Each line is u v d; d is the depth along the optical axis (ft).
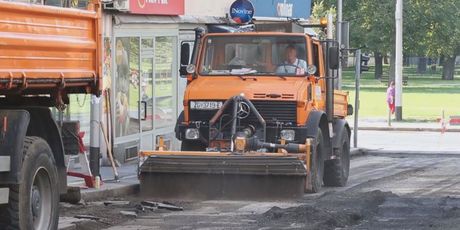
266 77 83.41
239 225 60.49
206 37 84.99
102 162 101.50
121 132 106.52
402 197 76.64
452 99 295.69
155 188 78.23
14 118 47.01
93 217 63.10
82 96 97.71
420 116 229.66
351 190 88.07
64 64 51.88
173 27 120.47
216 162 76.48
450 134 191.01
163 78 119.44
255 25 88.12
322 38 91.35
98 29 56.44
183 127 81.92
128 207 70.18
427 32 383.86
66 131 56.54
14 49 46.06
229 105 80.28
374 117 228.63
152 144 116.67
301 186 76.18
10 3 45.34
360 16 378.53
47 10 49.32
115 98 104.27
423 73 558.15
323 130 87.04
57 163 53.72
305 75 83.41
